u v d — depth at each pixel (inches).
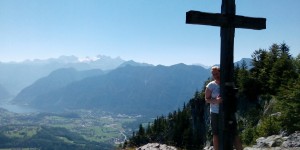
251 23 341.4
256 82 1571.1
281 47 1674.5
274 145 663.1
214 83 395.5
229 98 337.7
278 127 848.9
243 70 1668.3
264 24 346.6
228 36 337.4
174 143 1224.8
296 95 831.7
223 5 335.0
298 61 1521.9
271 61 1626.5
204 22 325.7
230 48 338.3
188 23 324.2
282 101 892.6
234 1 333.7
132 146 936.9
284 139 679.7
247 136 1002.1
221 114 342.0
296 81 944.9
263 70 1604.3
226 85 336.8
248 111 1542.8
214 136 392.8
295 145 621.0
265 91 1549.0
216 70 392.8
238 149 386.6
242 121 1535.4
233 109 340.8
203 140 2456.9
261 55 1721.2
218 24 329.7
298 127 774.5
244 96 1619.1
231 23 333.1
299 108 796.0
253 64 1731.1
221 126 343.3
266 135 868.6
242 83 1615.4
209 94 394.0
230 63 338.3
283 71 1462.8
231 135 343.0
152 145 713.6
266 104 1422.2
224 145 342.0
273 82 1488.7
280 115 871.1
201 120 2593.5
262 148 652.7
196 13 320.8
